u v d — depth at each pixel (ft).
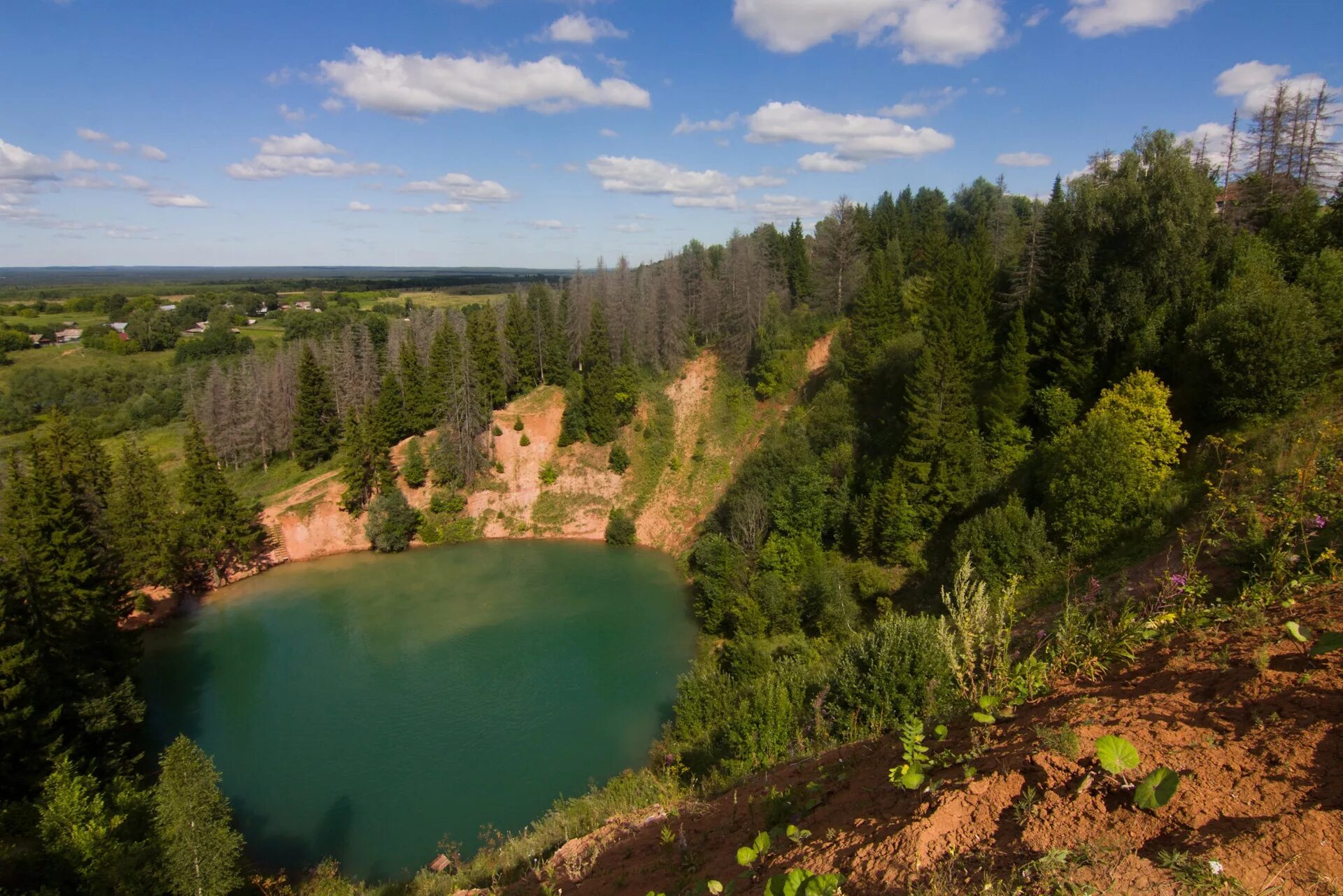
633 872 26.02
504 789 92.02
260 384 237.86
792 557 131.44
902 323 171.53
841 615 110.42
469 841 82.58
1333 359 84.84
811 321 214.90
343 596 158.61
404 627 141.49
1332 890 11.27
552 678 119.85
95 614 105.91
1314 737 14.74
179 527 155.63
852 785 23.34
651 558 179.11
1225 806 13.83
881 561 125.18
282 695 117.39
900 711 44.45
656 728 104.37
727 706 88.28
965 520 116.47
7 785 83.71
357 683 120.26
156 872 63.77
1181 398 97.25
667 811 32.83
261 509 184.03
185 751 68.23
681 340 231.09
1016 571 87.15
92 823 65.36
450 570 173.06
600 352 205.36
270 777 95.81
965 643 26.78
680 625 139.33
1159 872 12.71
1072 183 129.29
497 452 208.64
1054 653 25.13
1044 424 123.54
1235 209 140.26
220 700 116.37
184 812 65.92
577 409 210.38
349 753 100.58
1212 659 19.79
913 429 125.29
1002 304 151.94
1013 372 123.85
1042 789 16.31
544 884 29.19
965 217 279.49
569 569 171.94
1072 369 122.62
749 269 217.97
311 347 254.27
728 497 168.96
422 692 116.37
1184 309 114.01
